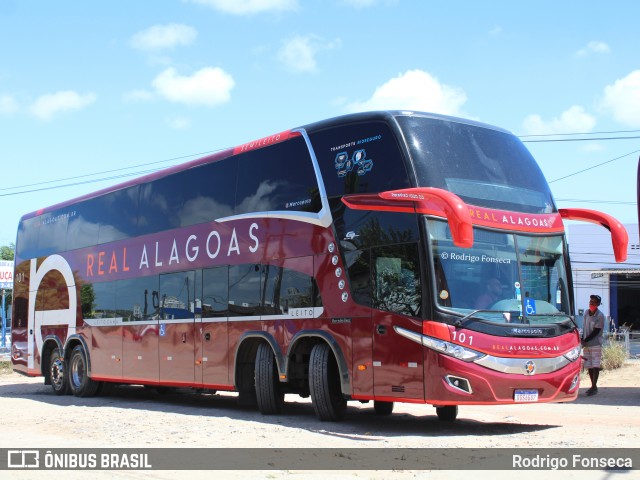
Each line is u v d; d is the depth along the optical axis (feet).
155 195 52.90
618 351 70.13
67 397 60.54
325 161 39.32
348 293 36.94
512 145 39.24
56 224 65.21
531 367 34.50
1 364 103.65
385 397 34.83
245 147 45.29
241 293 43.68
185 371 47.73
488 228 35.45
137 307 53.11
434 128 36.65
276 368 42.14
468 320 33.65
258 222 43.11
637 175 46.68
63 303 62.59
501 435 34.09
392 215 35.35
